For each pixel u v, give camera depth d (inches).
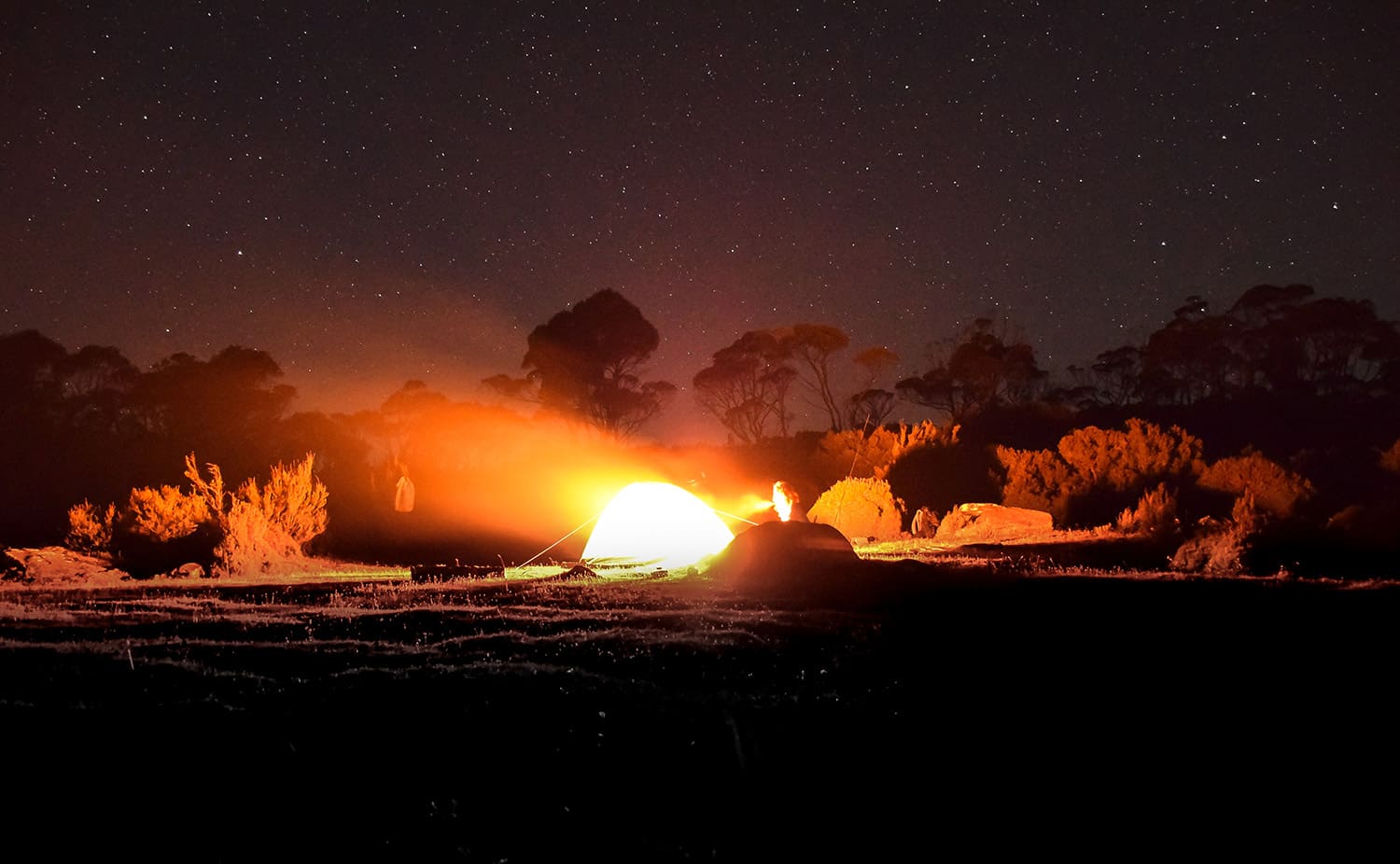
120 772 197.0
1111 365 2351.1
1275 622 358.0
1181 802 185.8
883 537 910.4
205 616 400.5
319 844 169.0
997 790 192.5
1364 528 671.8
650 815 181.8
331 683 262.8
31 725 222.2
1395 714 238.2
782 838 172.7
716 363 2187.5
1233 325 2285.9
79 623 379.2
